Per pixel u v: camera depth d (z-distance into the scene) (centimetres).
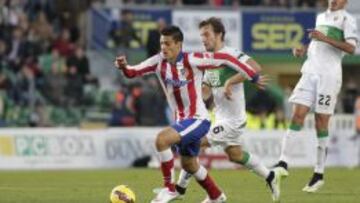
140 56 8506
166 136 3152
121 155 7219
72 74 8031
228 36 8862
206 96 3756
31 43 8175
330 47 4212
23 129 7088
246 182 4856
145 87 7806
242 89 3684
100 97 8056
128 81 8125
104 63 8519
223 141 3684
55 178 5478
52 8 8744
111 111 7869
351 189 4375
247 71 3212
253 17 8944
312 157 7481
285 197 3862
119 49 8469
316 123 4225
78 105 7981
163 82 3247
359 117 7750
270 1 9212
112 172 6147
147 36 8556
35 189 4428
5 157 7025
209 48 3541
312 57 4244
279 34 9038
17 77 7831
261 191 4219
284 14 9038
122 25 8456
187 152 3222
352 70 9788
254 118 7775
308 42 4331
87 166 7156
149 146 7275
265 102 8050
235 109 3669
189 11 8731
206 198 3534
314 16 9112
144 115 7675
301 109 4206
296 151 7419
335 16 4194
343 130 7744
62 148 7125
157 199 3192
